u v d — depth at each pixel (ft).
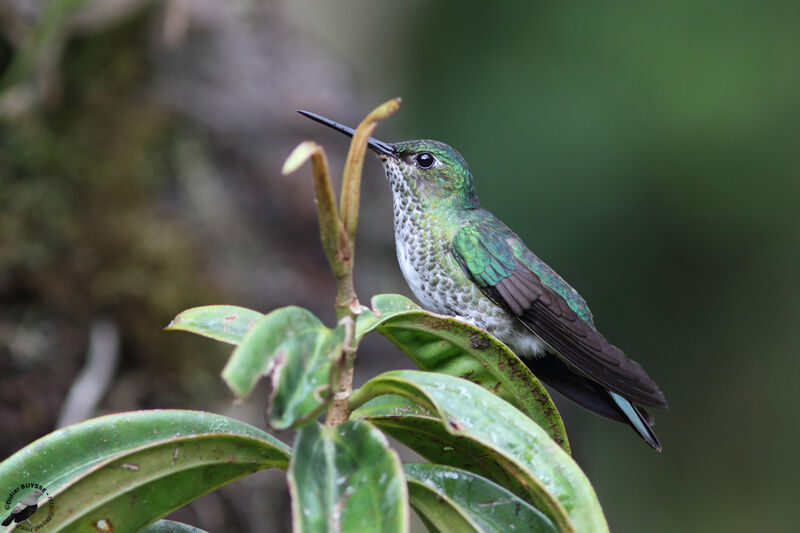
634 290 43.50
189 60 32.17
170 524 9.87
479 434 8.28
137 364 25.29
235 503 23.71
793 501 45.24
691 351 45.24
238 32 35.19
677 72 43.37
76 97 28.35
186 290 26.61
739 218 42.98
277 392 7.36
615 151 42.57
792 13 43.39
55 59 27.61
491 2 45.06
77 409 23.54
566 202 42.37
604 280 43.04
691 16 43.88
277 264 29.35
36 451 9.01
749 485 46.03
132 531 8.89
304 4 42.37
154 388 25.08
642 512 46.24
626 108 42.78
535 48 44.29
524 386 10.62
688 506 45.88
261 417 25.68
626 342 44.62
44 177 26.78
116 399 24.38
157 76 30.48
